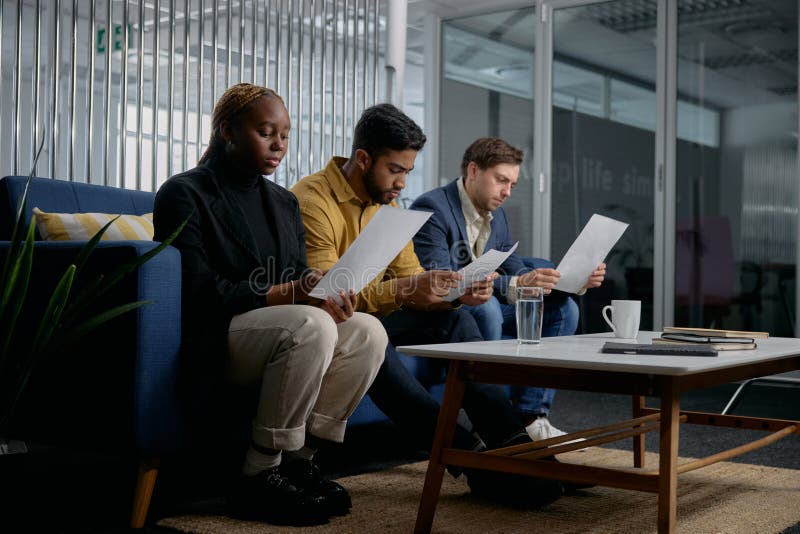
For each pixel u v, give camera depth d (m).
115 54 5.98
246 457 1.76
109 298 1.70
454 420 1.66
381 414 2.33
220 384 1.73
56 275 1.82
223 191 1.87
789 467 2.51
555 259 5.43
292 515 1.70
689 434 3.06
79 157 6.07
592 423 3.38
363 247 1.67
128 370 1.67
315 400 1.75
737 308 4.86
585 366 1.44
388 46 4.45
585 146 5.33
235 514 1.77
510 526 1.73
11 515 1.79
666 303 5.04
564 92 5.40
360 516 1.79
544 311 2.74
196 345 1.72
